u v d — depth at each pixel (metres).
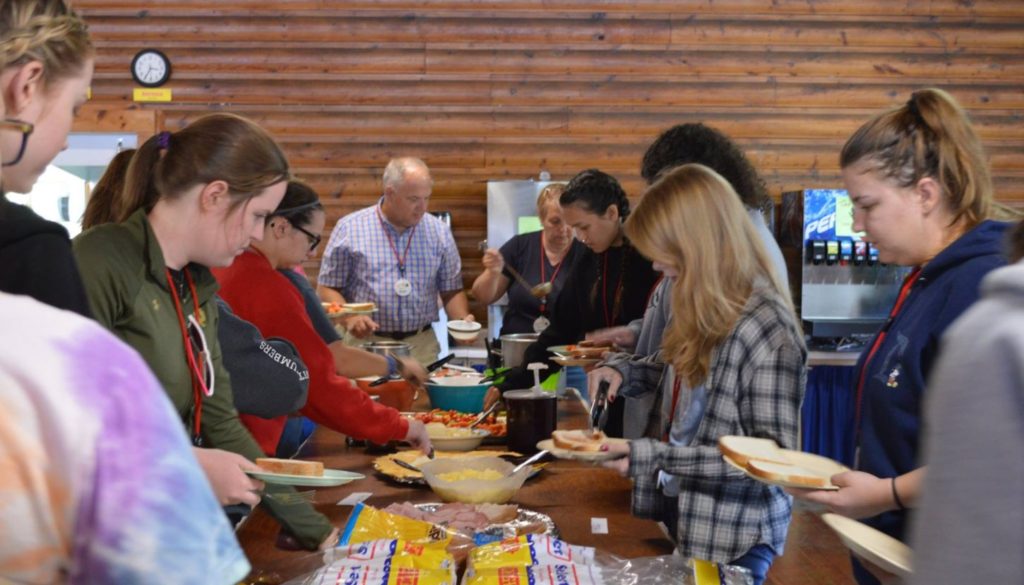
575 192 2.98
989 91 5.93
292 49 5.81
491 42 5.84
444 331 5.41
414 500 1.96
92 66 1.06
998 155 5.95
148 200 1.61
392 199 4.50
